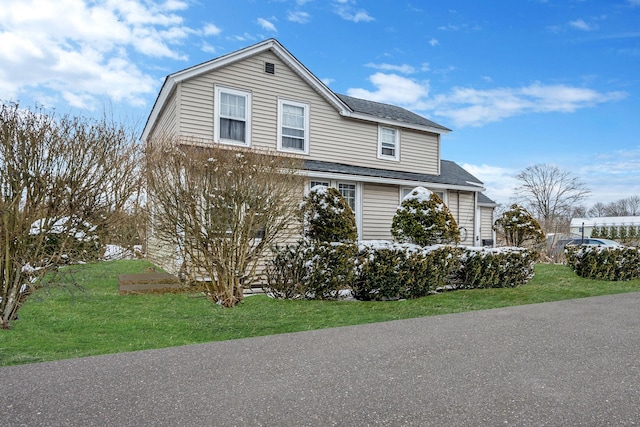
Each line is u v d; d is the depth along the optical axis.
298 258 7.70
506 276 9.78
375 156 14.13
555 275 12.00
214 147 7.27
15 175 5.11
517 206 17.00
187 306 6.85
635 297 8.09
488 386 3.29
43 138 5.29
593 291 9.22
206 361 3.95
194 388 3.24
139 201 7.39
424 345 4.54
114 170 6.42
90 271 10.06
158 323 5.66
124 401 2.98
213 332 5.29
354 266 7.79
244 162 6.98
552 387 3.27
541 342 4.67
